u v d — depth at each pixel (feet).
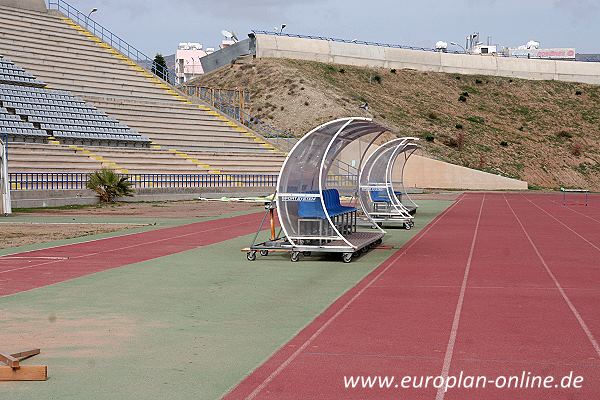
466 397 22.80
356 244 58.70
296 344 29.45
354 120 57.21
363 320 34.04
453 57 349.00
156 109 198.49
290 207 58.49
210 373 25.45
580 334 31.12
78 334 31.42
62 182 135.13
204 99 241.55
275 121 264.11
